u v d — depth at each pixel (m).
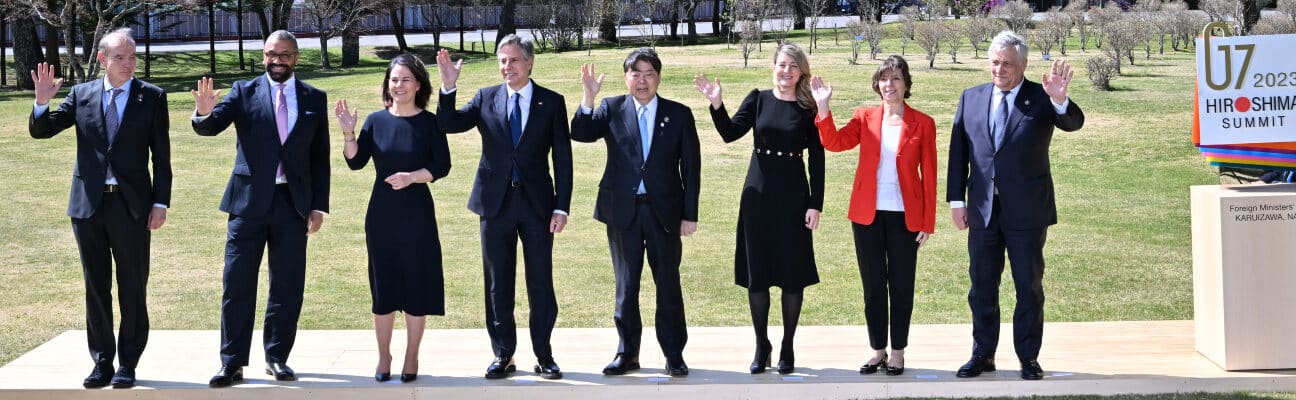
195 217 11.70
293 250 5.15
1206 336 5.41
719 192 13.10
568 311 7.60
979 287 5.18
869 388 5.03
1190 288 8.05
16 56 31.41
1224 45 5.25
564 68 25.98
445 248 10.06
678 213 5.14
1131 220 10.96
